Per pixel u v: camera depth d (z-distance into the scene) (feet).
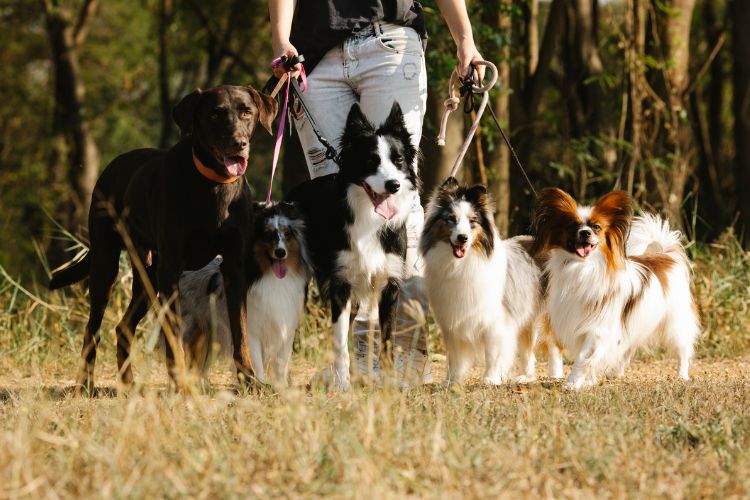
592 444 16.44
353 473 14.49
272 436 16.49
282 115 25.90
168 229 23.81
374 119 26.05
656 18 56.49
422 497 14.28
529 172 60.29
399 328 27.22
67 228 80.89
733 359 34.47
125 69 102.89
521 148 59.11
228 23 91.71
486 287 26.68
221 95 23.52
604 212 26.25
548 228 26.48
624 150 56.29
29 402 19.77
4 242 92.27
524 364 29.84
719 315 36.63
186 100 23.62
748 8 64.28
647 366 32.53
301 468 14.87
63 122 82.53
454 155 42.32
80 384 25.26
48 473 14.84
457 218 26.25
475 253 26.48
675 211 52.16
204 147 23.47
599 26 69.46
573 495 14.49
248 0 88.53
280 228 25.32
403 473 14.66
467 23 26.91
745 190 65.46
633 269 27.09
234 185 23.86
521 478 14.89
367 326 27.48
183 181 23.58
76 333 36.83
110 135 110.11
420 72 26.37
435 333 36.55
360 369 26.68
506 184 50.47
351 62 25.90
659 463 15.74
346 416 17.61
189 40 97.71
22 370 32.37
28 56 100.12
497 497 14.12
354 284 25.91
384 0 25.85
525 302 28.07
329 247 25.76
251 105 23.90
